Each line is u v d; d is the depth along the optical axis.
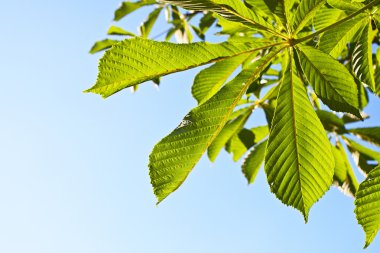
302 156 0.81
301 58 0.82
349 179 1.23
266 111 1.29
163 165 0.80
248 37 1.13
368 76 0.93
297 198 0.81
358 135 1.24
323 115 1.23
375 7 0.90
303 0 0.80
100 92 0.77
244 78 0.81
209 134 0.80
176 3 0.78
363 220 0.83
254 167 1.35
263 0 0.81
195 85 0.85
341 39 0.94
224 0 0.78
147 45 0.77
